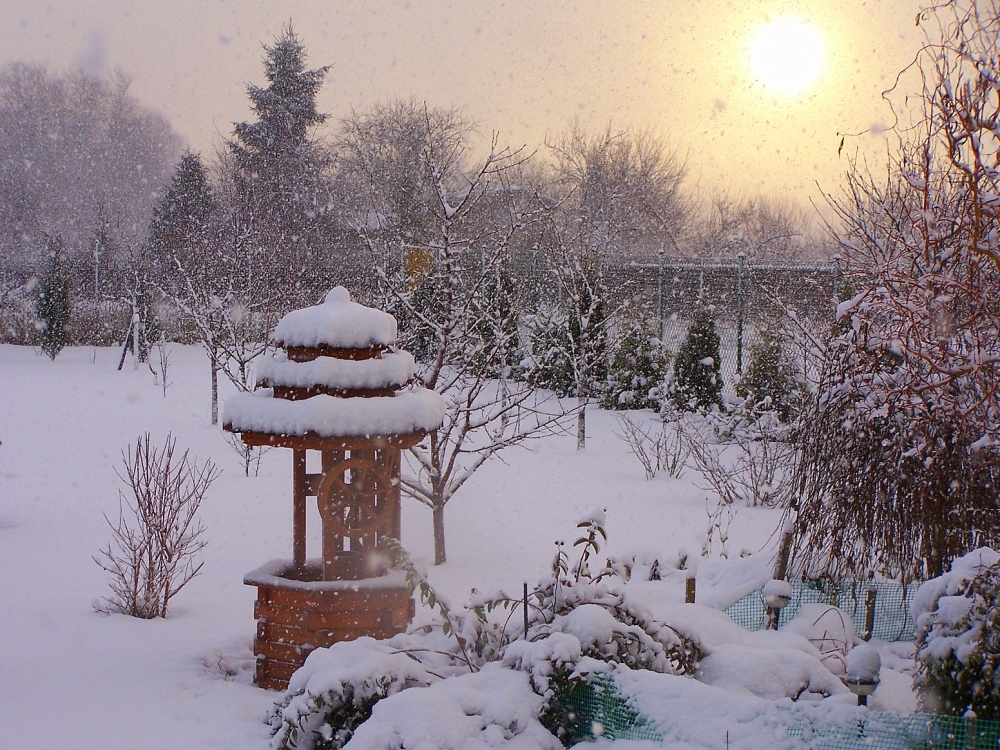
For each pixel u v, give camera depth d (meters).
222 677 4.75
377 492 5.02
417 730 3.01
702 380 15.11
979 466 4.64
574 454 12.68
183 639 5.34
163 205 31.09
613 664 3.47
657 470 11.27
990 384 4.56
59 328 26.17
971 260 4.37
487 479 10.86
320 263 23.19
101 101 48.06
